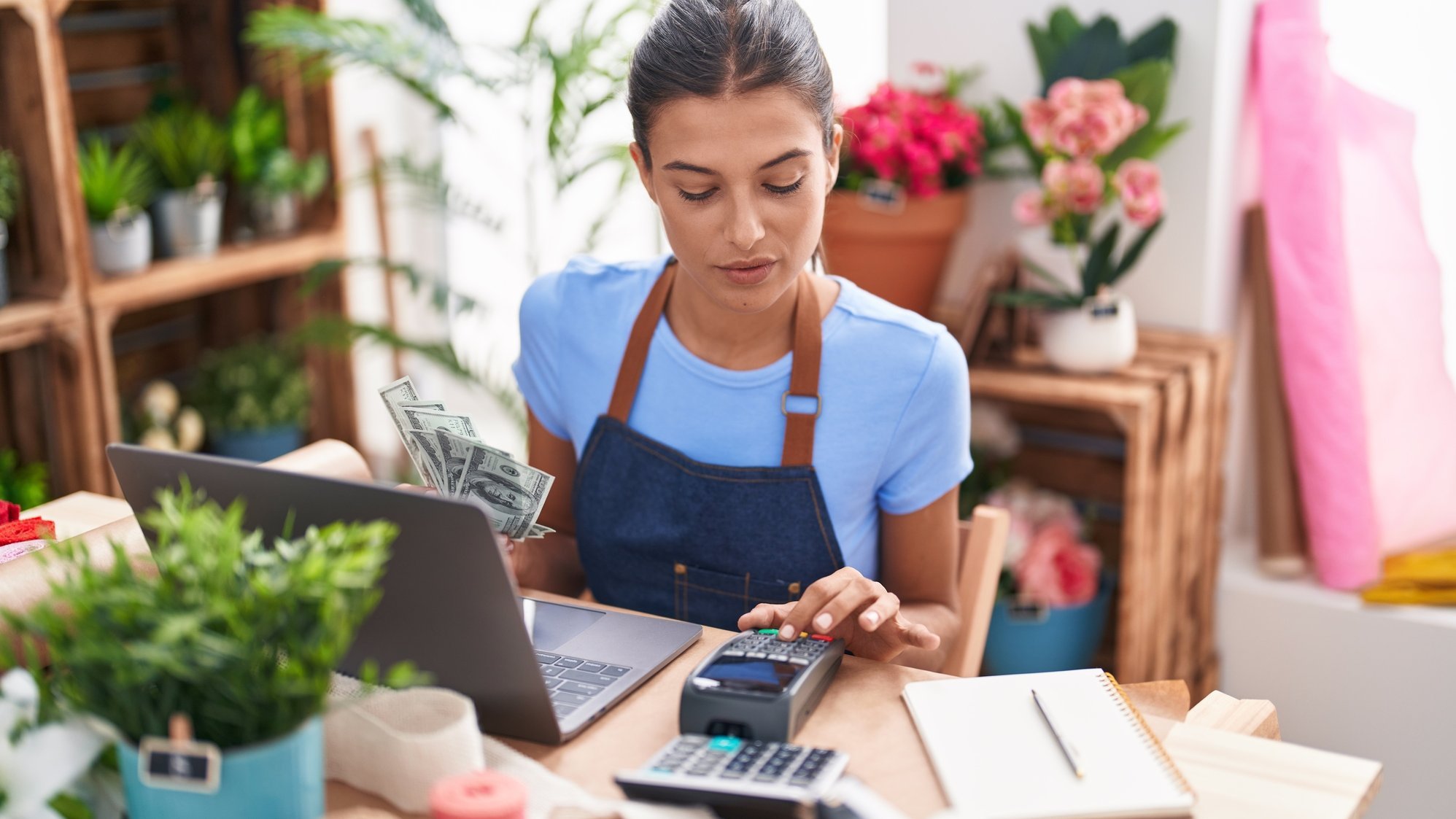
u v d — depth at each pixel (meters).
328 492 0.96
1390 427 2.45
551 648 1.19
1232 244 2.58
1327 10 2.42
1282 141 2.38
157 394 3.12
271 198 3.16
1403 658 2.39
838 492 1.42
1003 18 2.61
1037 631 2.47
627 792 0.94
